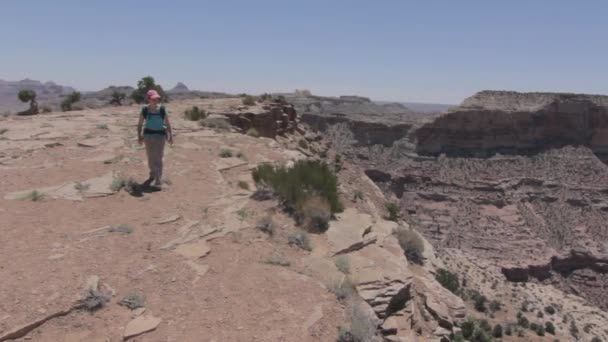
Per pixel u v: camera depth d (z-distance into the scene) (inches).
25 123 772.0
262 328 244.8
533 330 1569.9
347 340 250.4
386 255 394.0
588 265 4052.7
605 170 5334.6
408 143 6166.3
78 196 402.0
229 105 1310.3
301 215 430.3
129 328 229.5
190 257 310.8
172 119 906.7
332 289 300.8
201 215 390.0
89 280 262.4
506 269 3619.6
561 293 3117.6
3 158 510.6
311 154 1283.2
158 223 361.7
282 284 295.7
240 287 283.0
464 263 3088.1
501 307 1792.6
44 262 278.1
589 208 4783.5
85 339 219.3
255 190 483.2
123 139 642.2
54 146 582.2
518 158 5659.5
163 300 257.0
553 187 5152.6
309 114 6663.4
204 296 266.8
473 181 5255.9
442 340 345.1
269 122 1216.8
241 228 373.1
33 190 407.8
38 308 232.7
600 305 3548.2
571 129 5905.5
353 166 1541.6
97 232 330.6
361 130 6387.8
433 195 5128.0
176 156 585.3
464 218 4704.7
